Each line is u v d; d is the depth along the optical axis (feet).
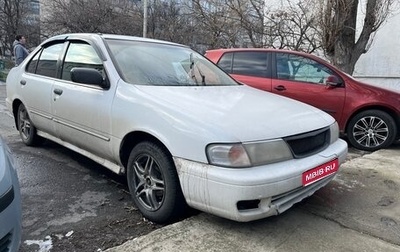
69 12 71.41
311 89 19.04
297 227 9.57
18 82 15.96
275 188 8.18
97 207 10.68
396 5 39.24
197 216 9.80
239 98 10.85
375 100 18.12
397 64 41.34
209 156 8.20
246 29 42.65
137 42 12.92
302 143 9.27
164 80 11.51
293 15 37.99
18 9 88.17
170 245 8.45
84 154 12.44
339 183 13.03
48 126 14.05
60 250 8.38
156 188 9.62
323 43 32.19
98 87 11.30
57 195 11.41
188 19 65.05
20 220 6.95
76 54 12.91
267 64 20.24
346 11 30.22
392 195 12.08
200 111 9.12
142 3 75.36
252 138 8.32
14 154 15.21
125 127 10.09
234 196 7.88
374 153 17.49
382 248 8.77
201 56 14.55
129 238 9.00
